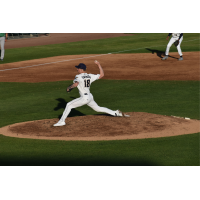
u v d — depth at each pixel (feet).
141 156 93.30
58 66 272.92
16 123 129.08
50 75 239.09
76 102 116.88
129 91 188.03
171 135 111.14
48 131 115.96
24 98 176.04
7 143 105.60
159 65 265.34
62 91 191.11
